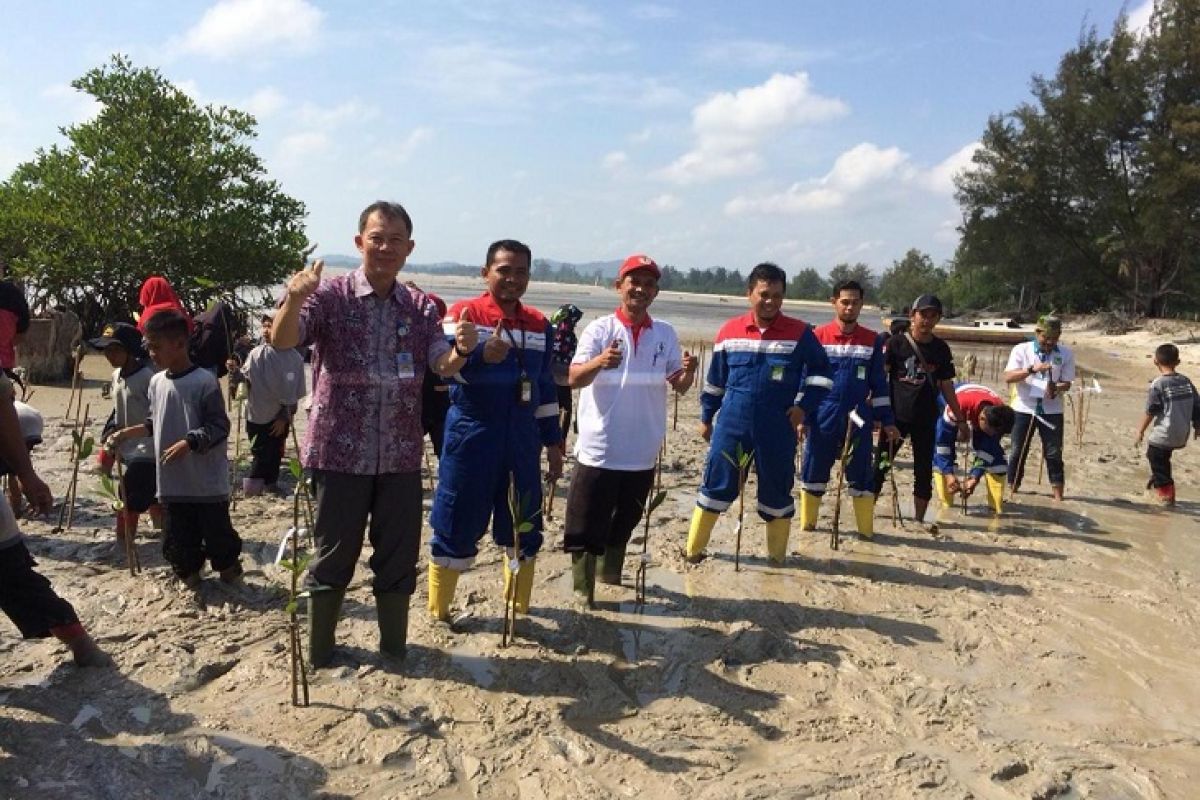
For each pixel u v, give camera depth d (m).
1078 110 45.56
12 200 17.78
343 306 4.28
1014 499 9.30
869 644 5.24
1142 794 3.77
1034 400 9.27
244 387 7.62
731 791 3.63
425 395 7.29
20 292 6.50
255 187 19.73
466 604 5.55
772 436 6.32
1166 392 9.19
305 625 5.04
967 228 51.41
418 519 4.57
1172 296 47.03
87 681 4.29
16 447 4.08
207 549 5.45
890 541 7.49
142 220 18.55
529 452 5.00
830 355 7.27
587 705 4.30
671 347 5.57
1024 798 3.69
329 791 3.52
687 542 6.80
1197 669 5.07
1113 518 8.64
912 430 7.83
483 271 4.92
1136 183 45.47
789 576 6.43
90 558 6.05
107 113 19.00
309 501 6.26
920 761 3.92
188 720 3.99
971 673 4.91
